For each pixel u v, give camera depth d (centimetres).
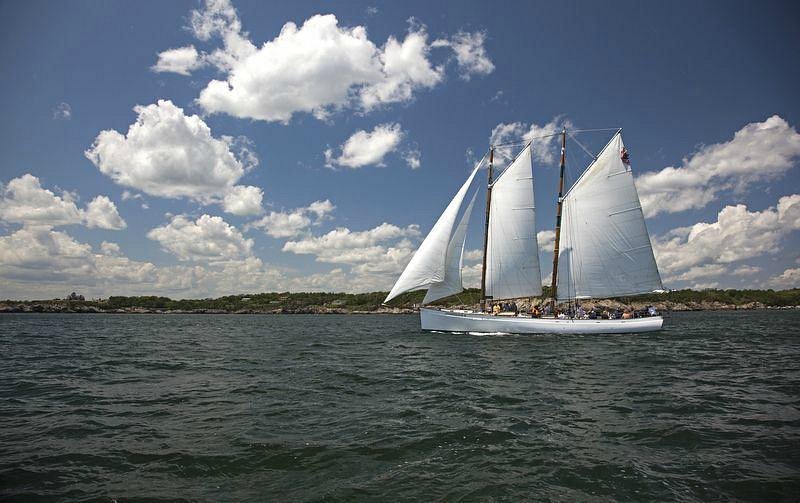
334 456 1013
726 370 2216
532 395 1641
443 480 887
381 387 1797
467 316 4253
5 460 1007
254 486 864
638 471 932
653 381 1914
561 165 4619
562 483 873
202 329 6469
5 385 1911
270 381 1953
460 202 4141
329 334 5100
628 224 4144
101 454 1040
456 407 1462
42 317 13225
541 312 4275
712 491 843
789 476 907
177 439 1143
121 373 2220
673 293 14562
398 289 4172
